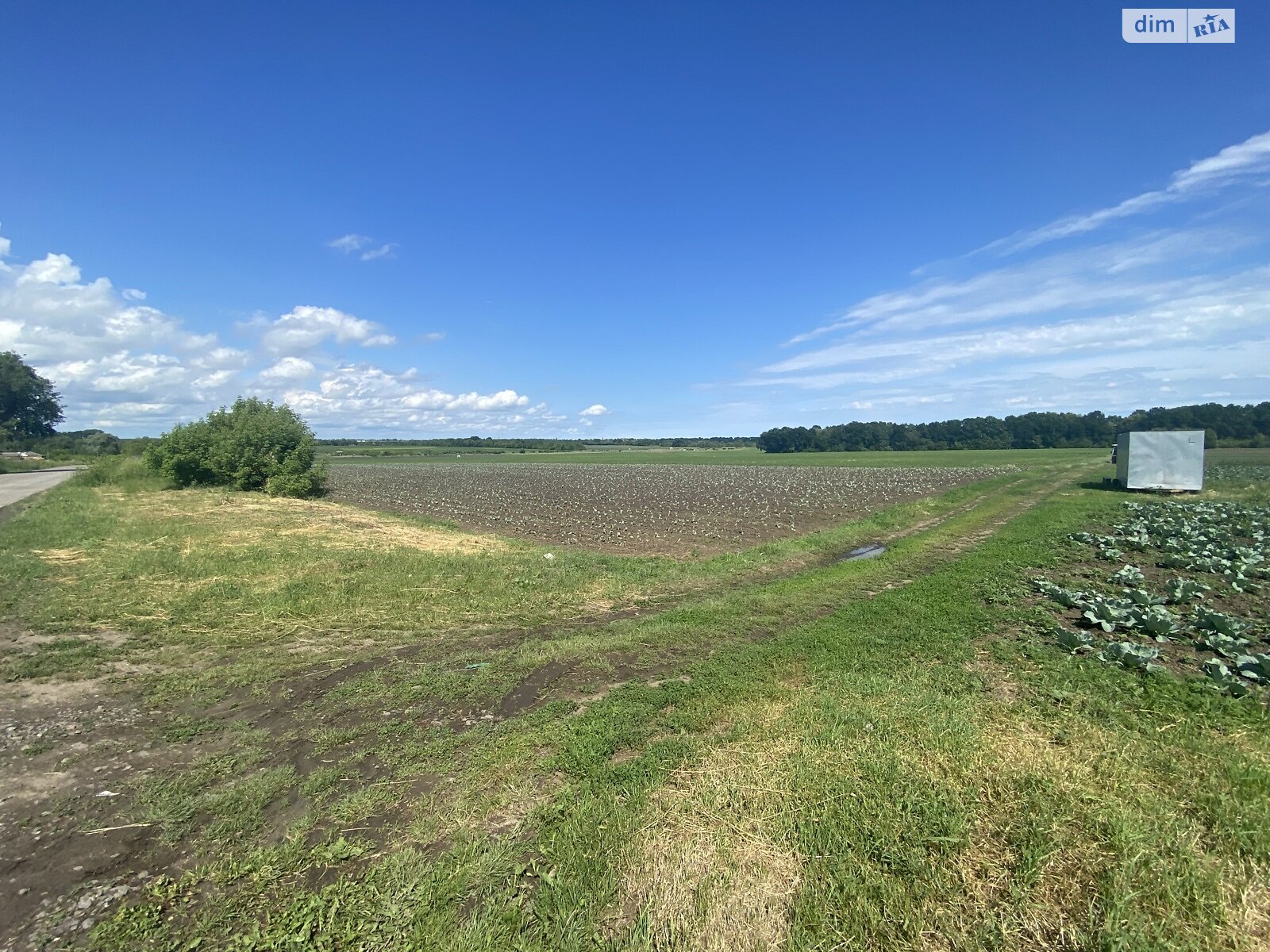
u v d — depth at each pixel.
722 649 7.05
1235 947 2.70
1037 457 72.56
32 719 5.43
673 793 3.90
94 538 15.05
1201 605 7.98
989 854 3.26
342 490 40.03
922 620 7.84
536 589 10.66
